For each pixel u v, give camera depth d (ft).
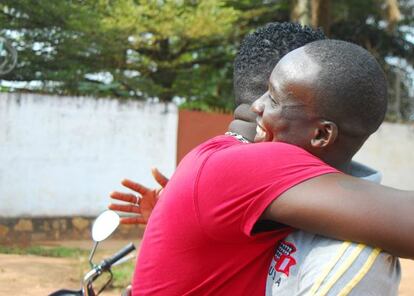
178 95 58.59
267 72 4.96
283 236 3.95
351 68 3.89
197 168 4.02
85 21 45.09
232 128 5.01
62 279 22.57
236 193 3.80
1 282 21.34
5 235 34.40
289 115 3.99
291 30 5.22
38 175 35.60
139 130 38.40
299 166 3.76
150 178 38.63
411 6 62.90
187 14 49.19
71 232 36.27
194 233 3.95
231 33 55.72
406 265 26.96
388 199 3.54
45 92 36.19
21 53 44.16
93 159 37.11
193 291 4.03
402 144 49.11
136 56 54.44
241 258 3.95
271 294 3.88
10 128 34.96
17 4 42.37
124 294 5.31
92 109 37.09
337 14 59.16
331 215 3.57
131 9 47.09
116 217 7.20
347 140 3.96
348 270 3.55
